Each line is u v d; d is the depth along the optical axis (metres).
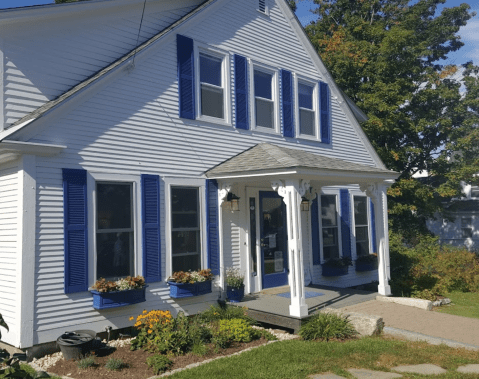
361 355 6.87
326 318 8.14
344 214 13.77
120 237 8.35
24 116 7.70
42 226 7.32
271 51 11.71
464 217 28.45
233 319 8.18
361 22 22.94
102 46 8.90
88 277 7.81
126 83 8.66
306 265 12.46
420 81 23.50
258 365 6.38
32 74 7.83
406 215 22.66
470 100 23.45
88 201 7.92
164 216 9.10
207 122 10.03
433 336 7.85
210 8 10.27
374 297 10.62
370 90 20.75
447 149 22.75
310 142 12.59
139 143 8.78
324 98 13.14
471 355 6.91
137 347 7.38
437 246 21.00
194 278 9.09
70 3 8.21
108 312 8.05
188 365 6.54
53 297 7.37
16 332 7.05
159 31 9.92
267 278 11.22
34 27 7.91
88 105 8.05
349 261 13.19
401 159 21.75
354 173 9.71
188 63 9.76
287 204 8.65
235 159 10.15
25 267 7.08
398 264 15.34
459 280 13.85
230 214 10.48
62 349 6.92
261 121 11.37
